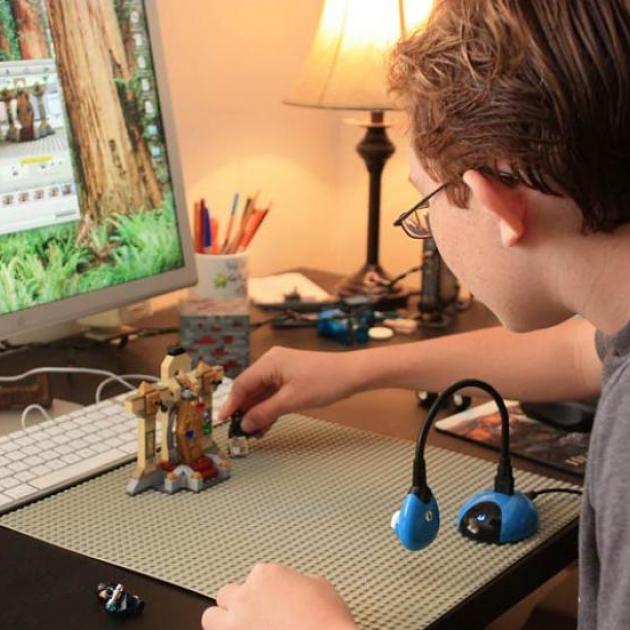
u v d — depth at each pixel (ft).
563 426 3.66
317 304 5.12
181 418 3.15
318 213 6.60
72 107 3.86
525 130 2.15
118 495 3.07
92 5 3.96
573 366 3.57
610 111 2.11
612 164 2.15
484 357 3.64
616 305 2.27
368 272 5.43
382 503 3.05
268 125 6.09
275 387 3.58
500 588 2.67
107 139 4.00
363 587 2.60
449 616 2.49
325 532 2.87
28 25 3.70
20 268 3.67
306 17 6.18
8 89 3.62
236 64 5.79
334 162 6.63
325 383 3.54
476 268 2.42
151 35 4.19
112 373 4.17
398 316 5.03
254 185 6.09
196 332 4.13
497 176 2.24
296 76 6.19
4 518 2.93
